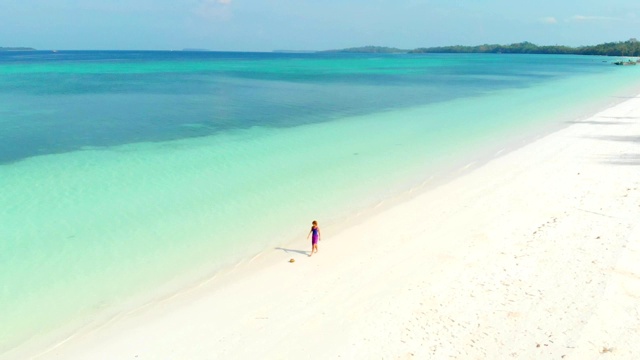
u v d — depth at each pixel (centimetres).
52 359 1095
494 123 3825
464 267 1455
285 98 5459
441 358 1058
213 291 1366
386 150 2908
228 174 2395
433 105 4888
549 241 1603
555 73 10762
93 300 1317
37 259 1516
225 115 4172
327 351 1098
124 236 1686
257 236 1706
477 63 16850
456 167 2544
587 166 2484
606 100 5338
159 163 2575
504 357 1055
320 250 1606
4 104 4678
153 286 1388
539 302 1250
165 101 5069
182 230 1742
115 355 1107
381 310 1247
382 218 1866
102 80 7588
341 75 9594
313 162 2631
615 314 1182
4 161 2562
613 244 1552
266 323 1212
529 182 2252
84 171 2411
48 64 13025
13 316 1240
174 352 1113
